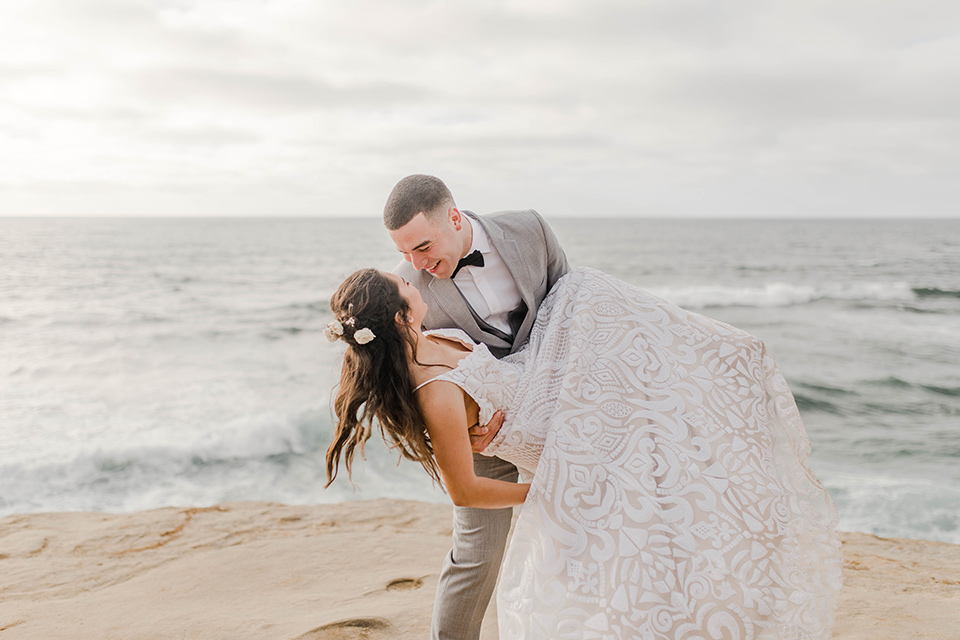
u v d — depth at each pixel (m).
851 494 6.52
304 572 3.55
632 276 35.34
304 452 8.06
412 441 2.03
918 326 18.77
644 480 2.00
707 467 2.05
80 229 74.81
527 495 2.01
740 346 2.31
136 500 6.76
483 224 2.41
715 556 1.91
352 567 3.62
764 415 2.23
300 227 92.94
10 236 56.75
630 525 1.92
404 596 3.18
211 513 4.96
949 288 27.19
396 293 1.99
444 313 2.41
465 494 1.99
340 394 2.03
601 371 2.17
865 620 2.76
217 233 70.31
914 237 73.62
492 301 2.41
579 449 2.03
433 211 2.19
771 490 2.07
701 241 63.59
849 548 4.36
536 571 1.91
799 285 30.03
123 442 8.29
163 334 16.97
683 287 30.59
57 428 8.91
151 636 2.77
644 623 1.80
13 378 12.06
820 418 9.98
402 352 1.97
